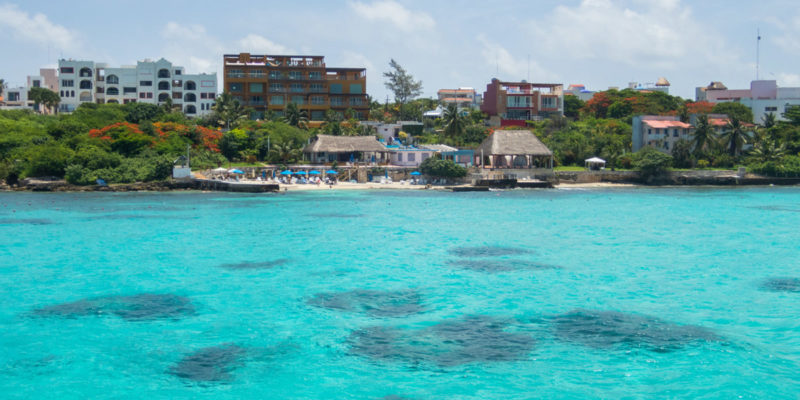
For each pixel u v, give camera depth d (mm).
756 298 34562
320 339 27766
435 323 29953
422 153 125250
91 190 102938
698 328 29203
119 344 27203
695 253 48188
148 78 162500
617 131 150625
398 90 194125
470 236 56469
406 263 44250
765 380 23391
